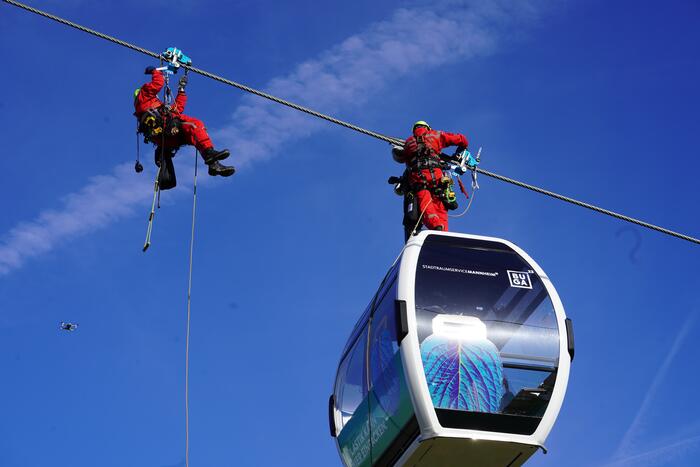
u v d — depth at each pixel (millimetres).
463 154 23172
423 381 19594
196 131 21953
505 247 21094
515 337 20172
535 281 20750
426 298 20234
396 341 20141
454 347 19891
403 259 20734
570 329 20359
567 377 20078
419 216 22500
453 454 19875
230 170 22047
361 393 21281
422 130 23016
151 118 21750
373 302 21438
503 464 20188
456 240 21062
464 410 19609
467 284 20484
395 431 20203
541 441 19750
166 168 22141
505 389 19844
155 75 21891
